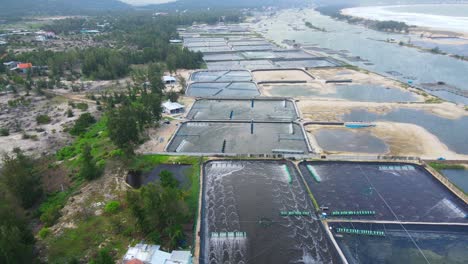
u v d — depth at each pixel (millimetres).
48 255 55875
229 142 99938
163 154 91250
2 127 112000
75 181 79312
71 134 105938
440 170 82812
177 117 119812
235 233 63031
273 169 84688
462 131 105625
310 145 96375
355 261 56812
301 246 59875
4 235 47781
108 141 99875
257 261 56750
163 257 52188
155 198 59375
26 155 90812
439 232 63125
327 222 65250
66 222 64375
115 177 80625
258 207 70438
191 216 65750
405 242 60875
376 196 73500
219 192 75875
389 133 104250
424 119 115562
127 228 61844
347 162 86562
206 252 58531
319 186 77438
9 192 67375
